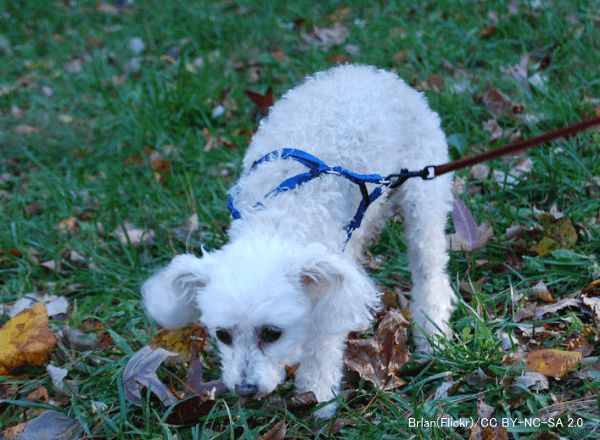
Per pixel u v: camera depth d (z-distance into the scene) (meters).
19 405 1.00
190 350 1.04
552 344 1.00
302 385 0.98
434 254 1.08
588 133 1.32
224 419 0.97
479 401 0.94
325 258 0.90
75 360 1.07
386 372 0.99
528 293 1.09
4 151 1.58
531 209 1.22
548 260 1.12
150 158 1.48
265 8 2.08
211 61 1.81
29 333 1.06
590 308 1.04
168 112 1.58
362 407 0.96
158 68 1.87
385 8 1.92
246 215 0.97
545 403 0.93
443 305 1.07
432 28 1.71
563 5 1.67
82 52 2.10
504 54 1.57
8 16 2.38
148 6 2.31
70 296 1.22
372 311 1.07
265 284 0.88
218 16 2.07
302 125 1.03
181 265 0.94
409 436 0.91
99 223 1.35
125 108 1.62
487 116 1.43
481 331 1.00
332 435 0.93
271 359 0.90
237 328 0.89
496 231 1.20
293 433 0.93
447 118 1.42
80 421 0.95
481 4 1.79
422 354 1.01
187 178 1.35
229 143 1.48
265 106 1.50
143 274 1.22
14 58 2.10
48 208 1.40
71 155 1.54
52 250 1.29
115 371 1.03
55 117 1.67
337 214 0.98
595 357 0.98
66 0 2.52
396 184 0.99
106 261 1.25
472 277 1.14
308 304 0.93
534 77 1.47
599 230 1.15
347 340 1.03
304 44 1.84
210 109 1.58
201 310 0.94
